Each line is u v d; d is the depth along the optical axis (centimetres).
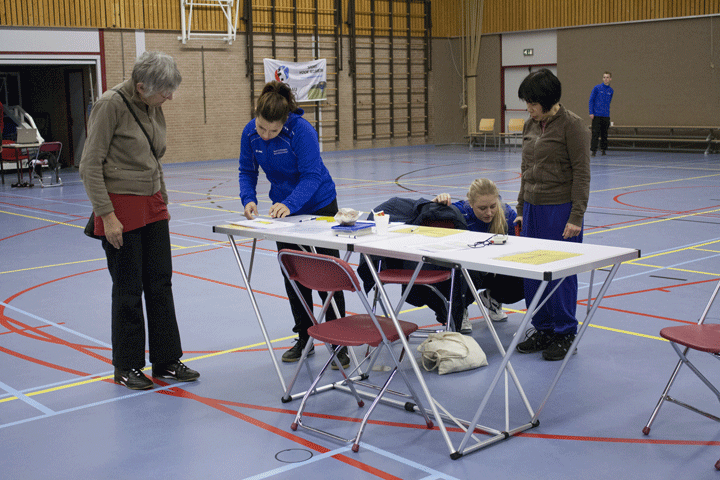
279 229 388
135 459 306
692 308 520
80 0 1775
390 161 1908
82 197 1285
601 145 1917
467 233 376
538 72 425
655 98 1973
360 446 316
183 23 1923
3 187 1456
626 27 2008
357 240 352
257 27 2069
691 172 1475
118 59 1850
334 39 2227
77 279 655
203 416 354
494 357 434
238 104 2067
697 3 1855
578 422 337
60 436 331
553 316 430
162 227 400
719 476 280
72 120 1941
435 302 466
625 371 402
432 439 323
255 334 488
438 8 2445
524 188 456
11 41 1692
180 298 583
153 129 389
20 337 484
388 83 2373
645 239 791
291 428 336
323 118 2234
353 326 346
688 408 325
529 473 286
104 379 408
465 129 2525
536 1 2206
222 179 1573
